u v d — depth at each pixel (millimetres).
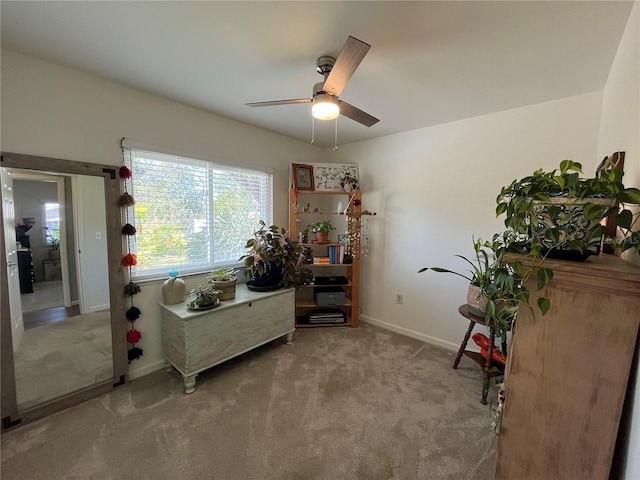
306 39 1447
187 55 1614
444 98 2113
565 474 847
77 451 1465
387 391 2012
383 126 2785
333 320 3244
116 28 1377
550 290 843
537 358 873
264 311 2504
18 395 1649
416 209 2910
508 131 2314
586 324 797
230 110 2459
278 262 2721
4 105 1579
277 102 1650
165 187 2322
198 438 1564
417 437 1595
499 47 1471
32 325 1714
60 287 1822
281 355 2535
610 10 1178
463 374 2246
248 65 1714
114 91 1971
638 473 685
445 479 1343
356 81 1860
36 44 1521
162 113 2221
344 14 1252
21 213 1660
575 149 2031
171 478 1326
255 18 1289
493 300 1523
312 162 3521
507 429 931
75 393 1838
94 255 1936
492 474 1370
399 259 3066
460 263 2641
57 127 1754
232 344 2256
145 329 2207
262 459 1438
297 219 3400
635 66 1088
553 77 1763
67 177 1824
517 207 887
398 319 3105
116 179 1993
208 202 2633
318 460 1438
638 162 984
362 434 1611
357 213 3104
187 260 2508
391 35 1390
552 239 827
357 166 3340
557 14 1215
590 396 802
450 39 1412
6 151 1589
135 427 1640
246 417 1734
